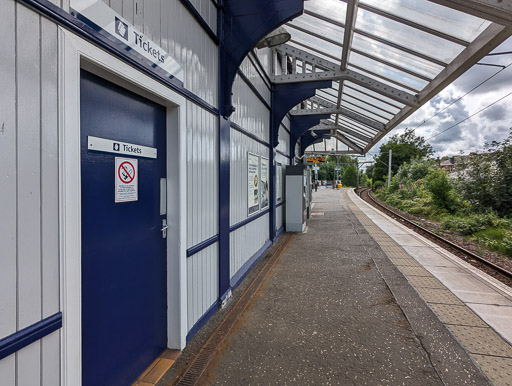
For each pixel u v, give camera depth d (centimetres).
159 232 262
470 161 1369
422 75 553
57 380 145
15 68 125
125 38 193
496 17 321
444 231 1059
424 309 357
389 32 462
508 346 277
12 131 124
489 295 401
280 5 354
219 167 370
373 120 1029
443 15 373
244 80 498
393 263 558
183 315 276
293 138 1090
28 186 131
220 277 369
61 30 146
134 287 226
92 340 183
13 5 123
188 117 292
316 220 1171
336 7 440
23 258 128
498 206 1186
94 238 185
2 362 121
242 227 495
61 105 146
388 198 2469
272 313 350
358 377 234
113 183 203
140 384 224
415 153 4622
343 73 668
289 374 238
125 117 216
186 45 288
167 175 273
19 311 127
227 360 257
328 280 463
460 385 224
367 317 337
